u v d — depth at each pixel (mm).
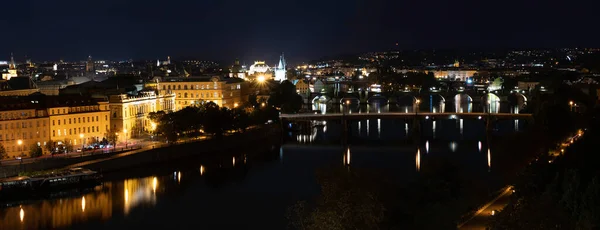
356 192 172250
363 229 165000
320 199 188875
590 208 142375
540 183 190125
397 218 191125
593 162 197875
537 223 147875
